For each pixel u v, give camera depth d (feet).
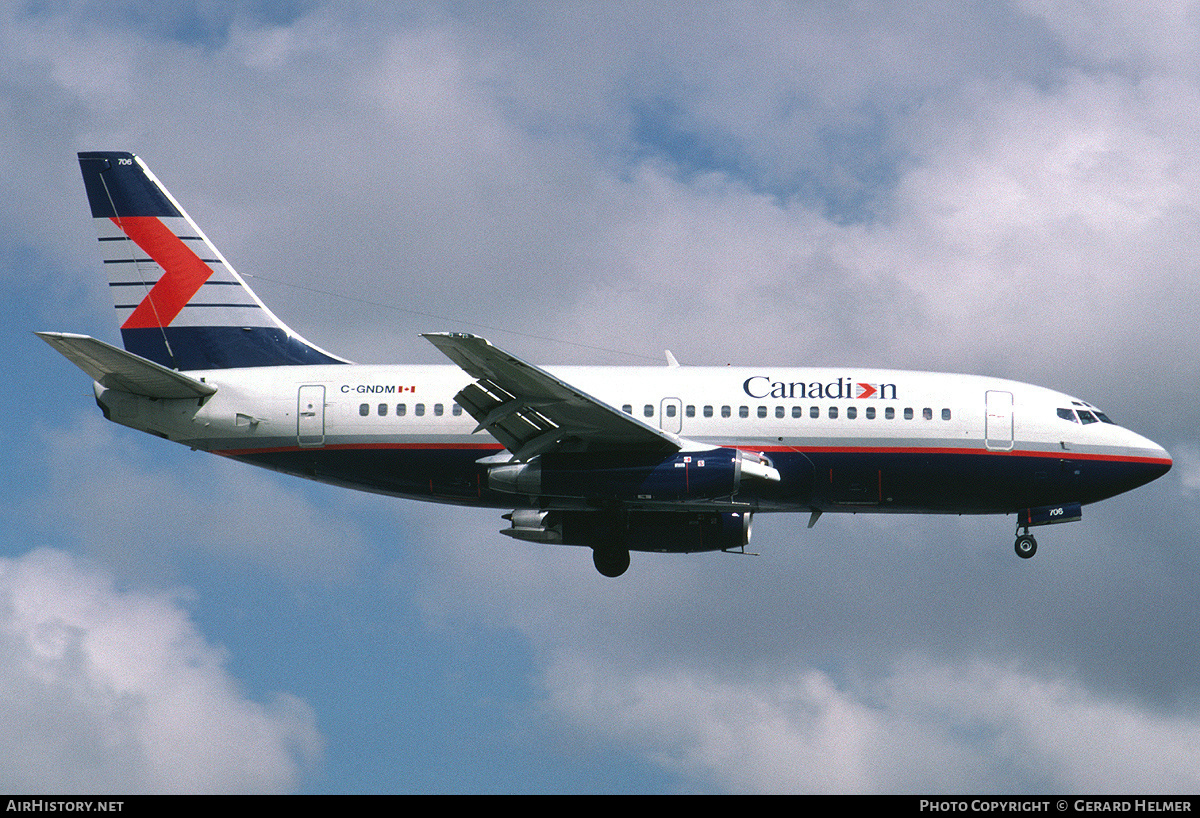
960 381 412.98
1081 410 412.98
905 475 403.95
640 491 389.80
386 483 412.77
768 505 411.34
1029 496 409.90
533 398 366.43
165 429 413.18
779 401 404.98
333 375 412.77
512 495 411.75
